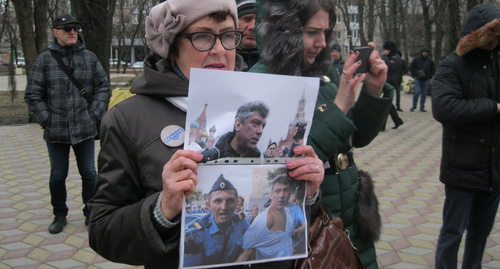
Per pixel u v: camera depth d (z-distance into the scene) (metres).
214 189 1.12
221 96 1.08
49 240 3.61
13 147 7.34
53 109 3.50
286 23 1.58
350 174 1.86
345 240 1.49
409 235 3.76
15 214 4.19
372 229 1.90
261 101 1.13
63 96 3.51
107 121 1.23
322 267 1.35
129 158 1.21
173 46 1.29
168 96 1.22
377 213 1.98
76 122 3.53
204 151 1.10
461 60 2.48
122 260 1.18
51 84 3.50
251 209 1.17
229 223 1.15
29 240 3.60
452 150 2.55
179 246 1.15
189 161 1.05
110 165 1.21
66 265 3.21
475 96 2.46
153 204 1.13
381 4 25.31
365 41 26.14
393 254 3.41
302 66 1.71
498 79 2.48
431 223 4.03
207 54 1.25
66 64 3.53
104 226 1.17
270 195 1.19
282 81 1.13
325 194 1.77
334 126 1.51
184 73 1.29
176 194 1.05
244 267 1.22
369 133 1.83
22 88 19.83
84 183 3.77
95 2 9.30
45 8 9.69
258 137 1.15
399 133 8.93
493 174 2.46
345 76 1.53
